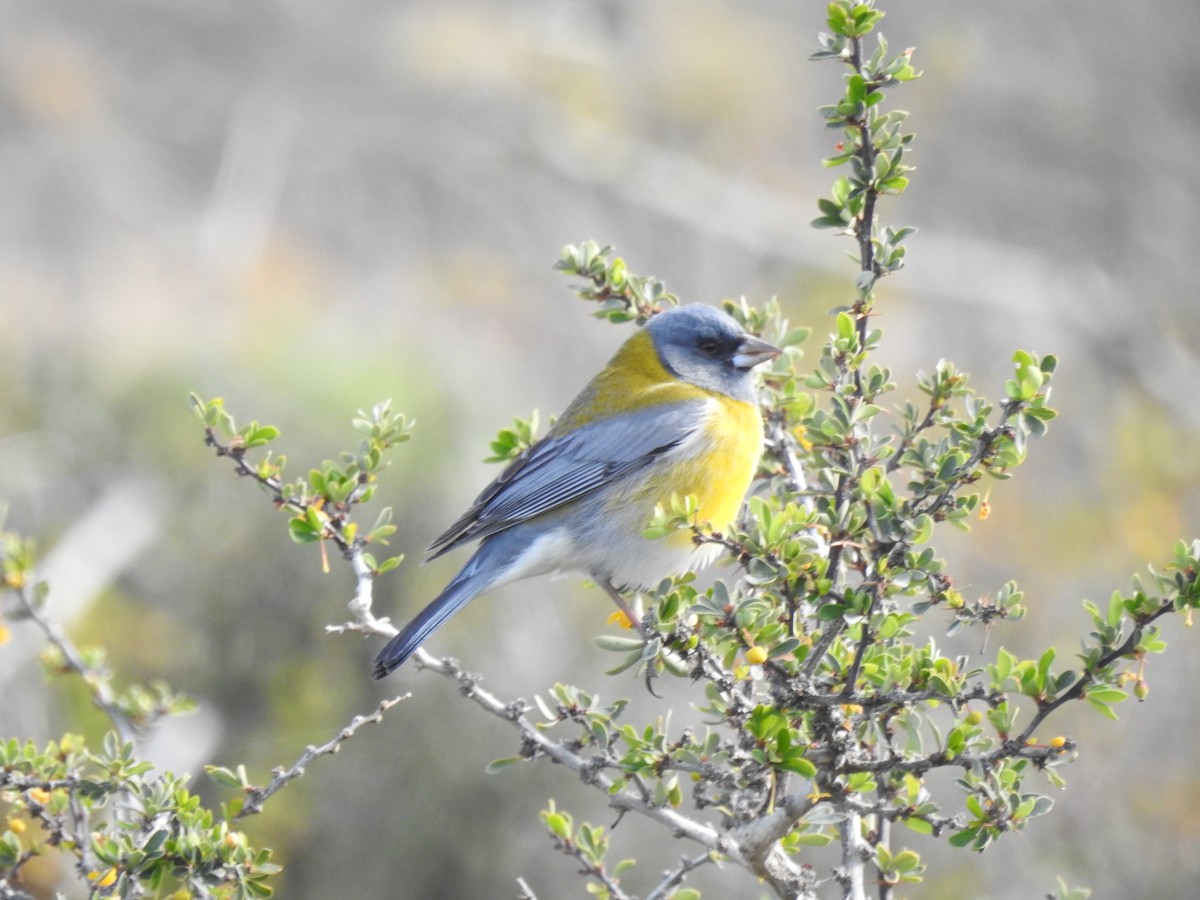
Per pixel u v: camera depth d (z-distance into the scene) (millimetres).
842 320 6262
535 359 21172
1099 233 25203
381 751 14570
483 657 14961
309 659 15023
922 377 6316
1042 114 25953
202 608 15172
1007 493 15703
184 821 6086
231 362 17969
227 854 5914
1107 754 13516
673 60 24547
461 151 24875
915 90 24828
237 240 24219
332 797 14344
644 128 24500
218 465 16094
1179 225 25375
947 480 5754
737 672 5965
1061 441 19125
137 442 16906
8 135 25562
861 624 5656
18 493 16453
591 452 8508
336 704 14805
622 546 8492
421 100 25438
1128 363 22656
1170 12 27250
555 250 23625
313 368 17781
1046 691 5457
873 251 6344
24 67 25844
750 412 8602
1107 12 27328
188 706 7910
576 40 25156
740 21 25594
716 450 8422
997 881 12953
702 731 14383
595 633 15141
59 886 10430
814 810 6102
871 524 5672
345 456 6863
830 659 5941
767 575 5688
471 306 21797
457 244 24219
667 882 6543
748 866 5941
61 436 17047
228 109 26438
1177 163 26016
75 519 16375
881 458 6086
